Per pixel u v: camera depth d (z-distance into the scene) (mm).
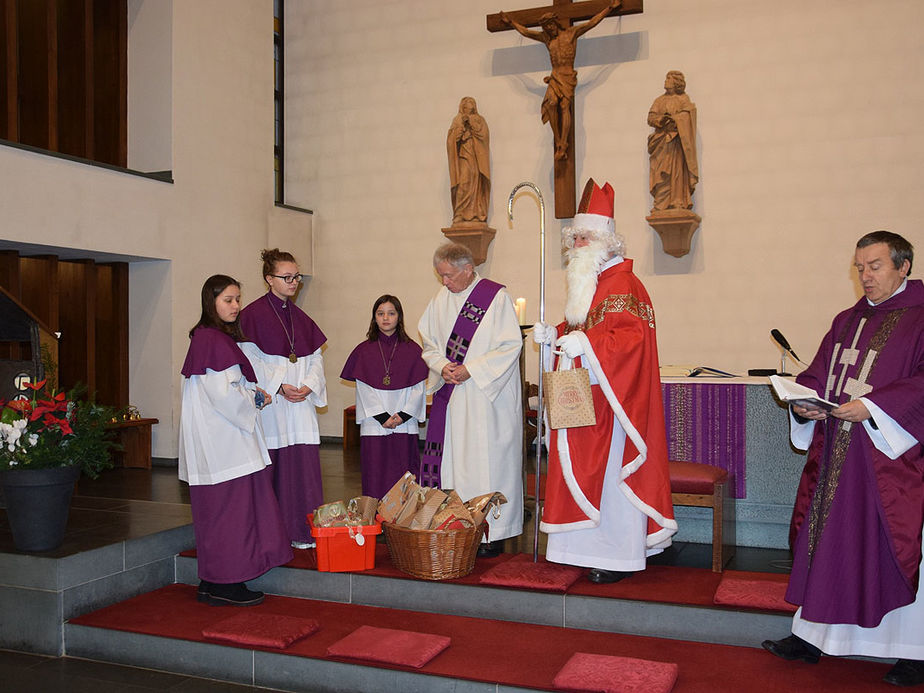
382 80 8930
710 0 7668
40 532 3977
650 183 7746
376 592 3979
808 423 3291
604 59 8000
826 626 3070
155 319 7418
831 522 3012
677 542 4762
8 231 5965
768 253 7527
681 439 4723
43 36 7098
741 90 7582
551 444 3867
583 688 2941
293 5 9297
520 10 7895
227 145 7984
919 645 3010
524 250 8312
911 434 2908
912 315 3043
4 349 6332
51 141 6855
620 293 3783
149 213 7133
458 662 3264
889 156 7180
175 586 4387
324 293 9203
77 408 4230
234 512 3910
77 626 3818
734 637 3428
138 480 6488
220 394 3799
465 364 4203
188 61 7547
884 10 7184
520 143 8344
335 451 8320
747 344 7602
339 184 9125
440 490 3998
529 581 3732
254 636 3506
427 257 8781
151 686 3492
